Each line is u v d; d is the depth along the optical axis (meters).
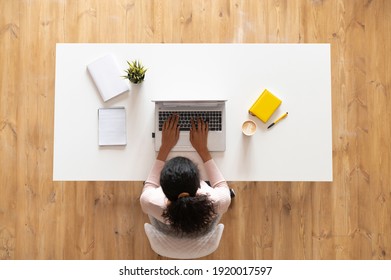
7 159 2.37
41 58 2.38
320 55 1.78
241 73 1.79
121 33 2.39
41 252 2.34
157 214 1.52
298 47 1.79
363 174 2.37
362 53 2.39
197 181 1.37
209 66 1.79
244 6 2.40
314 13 2.40
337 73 2.39
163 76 1.79
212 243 1.53
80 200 2.36
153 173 1.65
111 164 1.74
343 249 2.35
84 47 1.78
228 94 1.78
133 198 2.35
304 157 1.74
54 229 2.35
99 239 2.34
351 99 2.38
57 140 1.74
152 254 2.34
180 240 1.51
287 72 1.78
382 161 2.37
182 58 1.79
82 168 1.74
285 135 1.75
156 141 1.71
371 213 2.37
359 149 2.38
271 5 2.40
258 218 2.35
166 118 1.71
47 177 2.36
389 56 2.39
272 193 2.36
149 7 2.40
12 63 2.38
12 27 2.39
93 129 1.75
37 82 2.38
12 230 2.35
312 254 2.35
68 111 1.75
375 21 2.40
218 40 2.39
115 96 1.76
